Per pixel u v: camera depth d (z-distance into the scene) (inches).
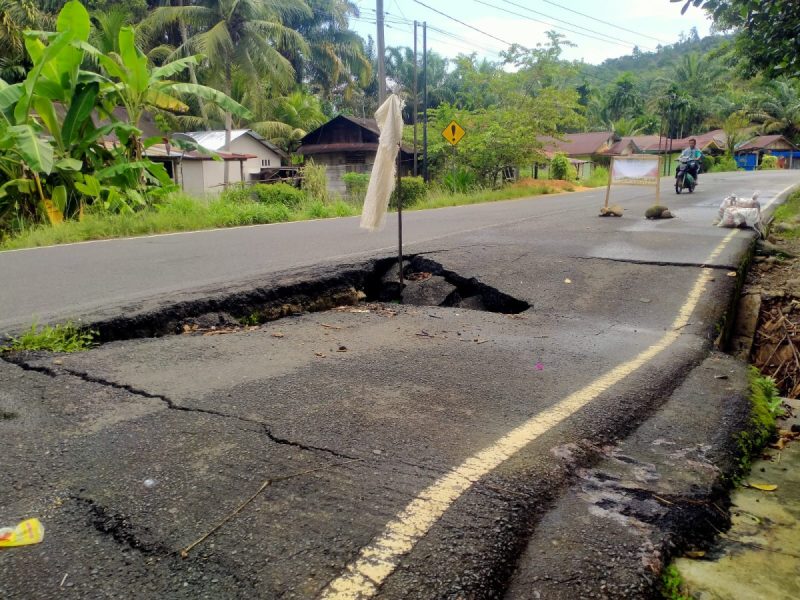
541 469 109.1
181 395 139.5
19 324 189.9
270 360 167.9
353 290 266.1
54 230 436.5
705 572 91.0
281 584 78.6
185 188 1130.0
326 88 1904.5
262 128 1390.3
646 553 89.9
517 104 1165.1
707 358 180.1
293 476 104.2
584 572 84.9
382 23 892.6
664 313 223.0
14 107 517.3
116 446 114.4
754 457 130.3
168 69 609.0
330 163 1465.3
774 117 2546.8
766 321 279.9
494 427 126.2
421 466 108.5
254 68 1116.5
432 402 139.1
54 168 526.3
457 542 87.4
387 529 89.7
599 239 366.9
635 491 107.1
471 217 548.1
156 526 90.1
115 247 381.1
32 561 82.8
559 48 1170.6
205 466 107.3
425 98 1040.2
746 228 408.2
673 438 128.3
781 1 291.0
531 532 93.2
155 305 206.8
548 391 147.8
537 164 1202.6
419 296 266.7
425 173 1045.8
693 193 768.9
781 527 103.9
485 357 173.8
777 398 166.7
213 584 78.8
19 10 947.3
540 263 295.3
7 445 114.7
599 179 1464.1
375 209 254.8
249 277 254.5
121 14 722.2
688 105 2559.1
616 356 176.7
